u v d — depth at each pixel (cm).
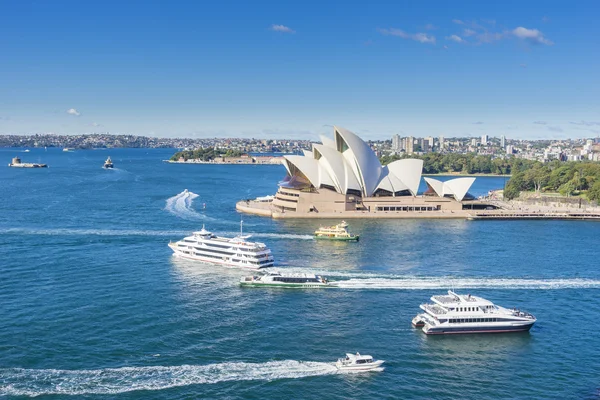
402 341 7962
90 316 8481
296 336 7994
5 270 10981
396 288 10394
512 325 8338
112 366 6906
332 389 6569
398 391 6556
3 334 7681
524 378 6944
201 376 6744
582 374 7062
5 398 6128
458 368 7175
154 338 7744
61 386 6406
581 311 9312
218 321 8481
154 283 10419
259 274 11162
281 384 6638
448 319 8300
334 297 9812
